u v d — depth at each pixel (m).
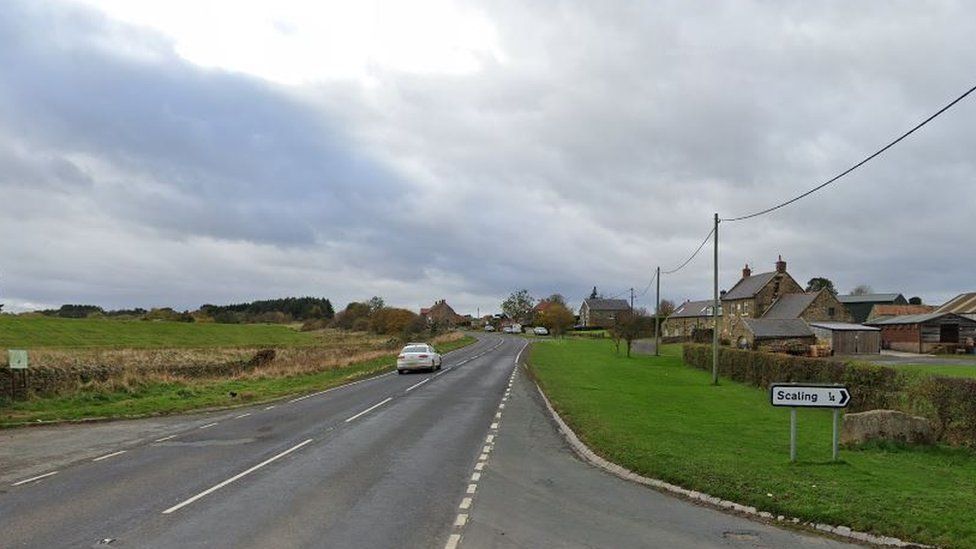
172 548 8.03
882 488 10.83
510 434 17.44
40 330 58.28
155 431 18.38
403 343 66.50
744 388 32.16
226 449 15.28
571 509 10.03
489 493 10.95
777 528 9.19
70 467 13.30
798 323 72.75
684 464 12.54
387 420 20.02
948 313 65.81
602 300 153.50
